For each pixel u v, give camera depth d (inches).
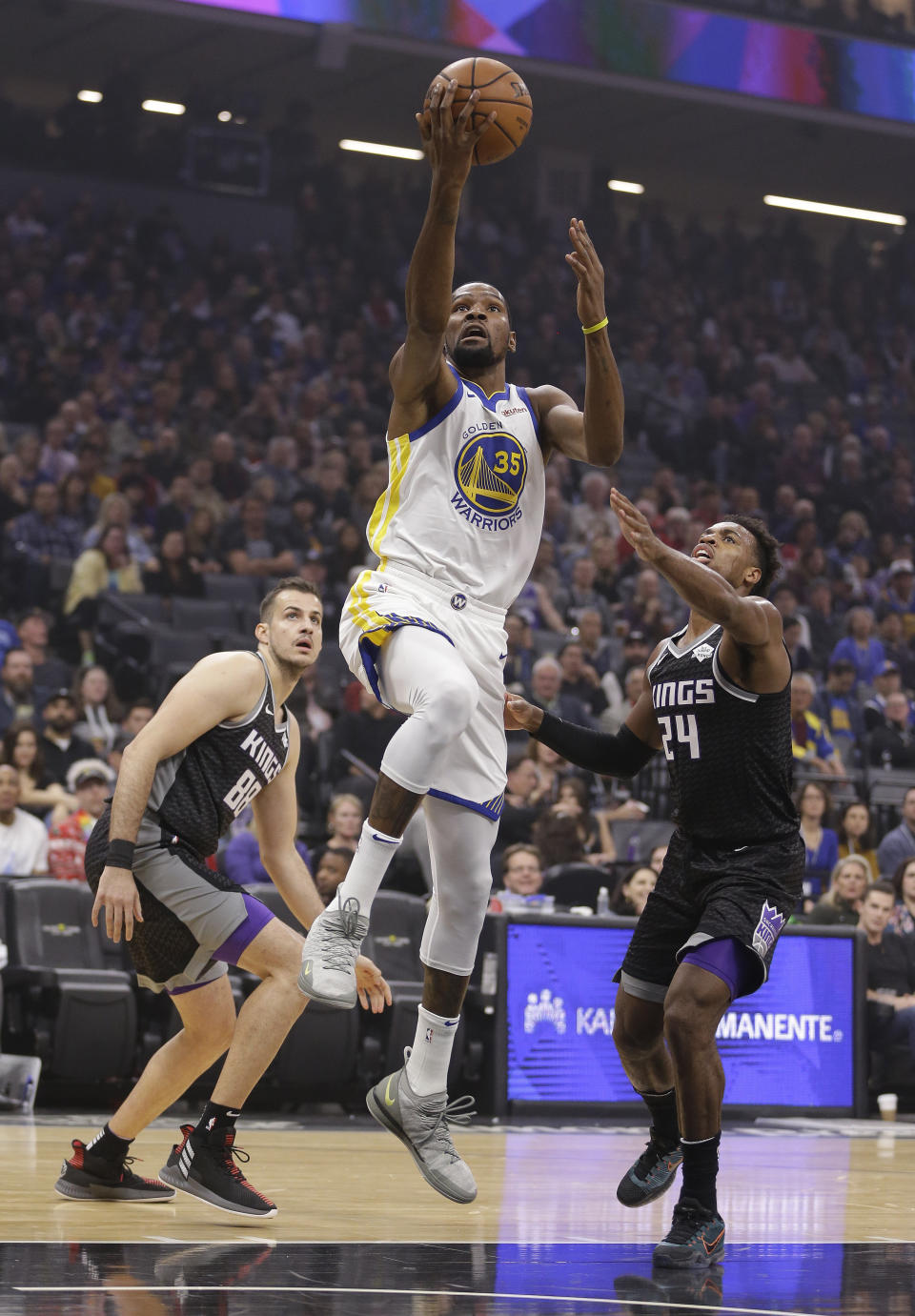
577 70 928.3
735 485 936.3
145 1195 191.8
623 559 762.8
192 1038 188.7
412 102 1073.5
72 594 624.1
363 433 808.9
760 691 173.8
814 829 480.4
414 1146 181.0
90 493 701.3
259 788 191.8
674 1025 164.6
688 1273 147.6
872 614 754.2
